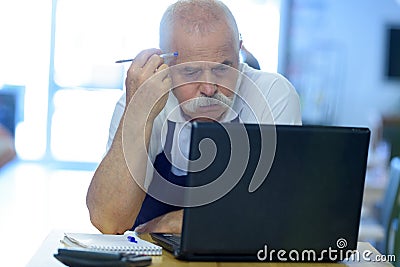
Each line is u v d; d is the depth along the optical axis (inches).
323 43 402.0
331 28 402.0
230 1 399.2
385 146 332.8
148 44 398.3
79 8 401.4
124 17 398.0
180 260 81.1
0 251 231.5
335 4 401.4
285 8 401.1
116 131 94.3
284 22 401.7
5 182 348.2
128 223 95.6
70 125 411.5
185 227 78.2
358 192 81.0
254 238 79.6
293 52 402.6
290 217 79.7
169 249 85.4
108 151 95.0
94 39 402.0
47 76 407.5
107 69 405.4
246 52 107.0
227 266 79.6
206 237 78.7
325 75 402.6
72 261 76.7
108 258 75.6
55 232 96.0
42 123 410.3
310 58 402.6
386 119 370.0
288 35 401.7
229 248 79.3
